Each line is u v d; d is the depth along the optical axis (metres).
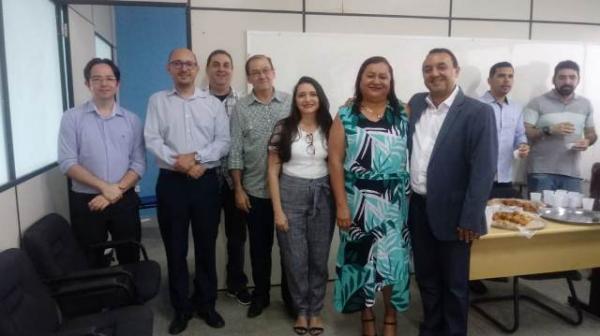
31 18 2.51
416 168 2.34
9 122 2.11
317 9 3.24
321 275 2.61
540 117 3.50
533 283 3.34
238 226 3.01
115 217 2.55
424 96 2.38
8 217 2.03
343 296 2.46
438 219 2.25
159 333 2.65
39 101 2.61
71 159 2.46
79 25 3.40
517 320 2.63
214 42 3.13
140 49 5.29
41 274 2.09
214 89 2.92
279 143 2.45
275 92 2.75
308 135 2.45
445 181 2.21
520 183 3.77
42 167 2.60
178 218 2.53
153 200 4.88
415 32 3.42
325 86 3.29
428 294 2.45
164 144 2.51
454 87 2.25
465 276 2.30
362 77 2.28
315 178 2.46
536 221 2.47
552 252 2.50
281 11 3.19
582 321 2.77
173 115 2.50
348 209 2.36
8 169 2.10
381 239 2.33
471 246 2.35
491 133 2.12
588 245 2.56
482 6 3.50
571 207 2.79
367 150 2.26
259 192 2.69
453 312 2.33
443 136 2.20
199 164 2.49
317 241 2.54
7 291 1.68
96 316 2.03
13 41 2.22
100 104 2.52
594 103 3.79
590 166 3.88
